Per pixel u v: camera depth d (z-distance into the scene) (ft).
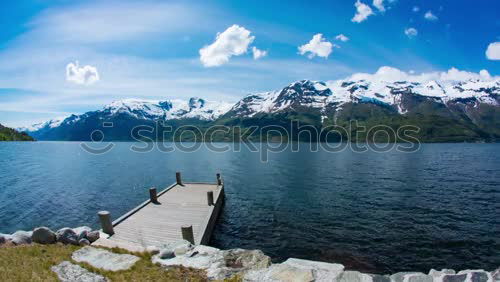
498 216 104.63
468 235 85.97
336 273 32.81
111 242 47.47
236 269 35.99
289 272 33.53
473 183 170.60
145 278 33.73
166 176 205.05
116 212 111.75
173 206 86.22
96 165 272.72
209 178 198.39
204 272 35.70
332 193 146.20
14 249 40.93
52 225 96.78
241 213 110.63
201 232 63.82
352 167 255.09
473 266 67.72
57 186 163.12
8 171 226.58
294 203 126.11
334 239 83.41
